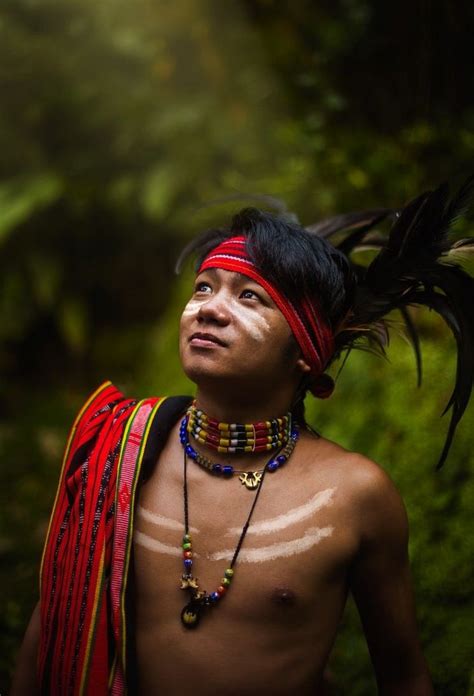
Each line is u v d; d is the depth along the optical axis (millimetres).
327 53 3029
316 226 1856
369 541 1429
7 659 2262
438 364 2449
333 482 1426
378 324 1680
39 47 4742
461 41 2627
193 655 1373
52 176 4934
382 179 2764
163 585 1411
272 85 3760
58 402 4691
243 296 1412
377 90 2965
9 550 2926
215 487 1441
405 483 2295
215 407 1451
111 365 5070
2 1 4734
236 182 3889
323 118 3012
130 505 1437
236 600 1372
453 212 1535
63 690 1425
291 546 1386
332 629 1413
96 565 1428
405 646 1508
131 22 4520
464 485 2186
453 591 2074
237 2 3977
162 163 4633
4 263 5160
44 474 3629
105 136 4938
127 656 1388
